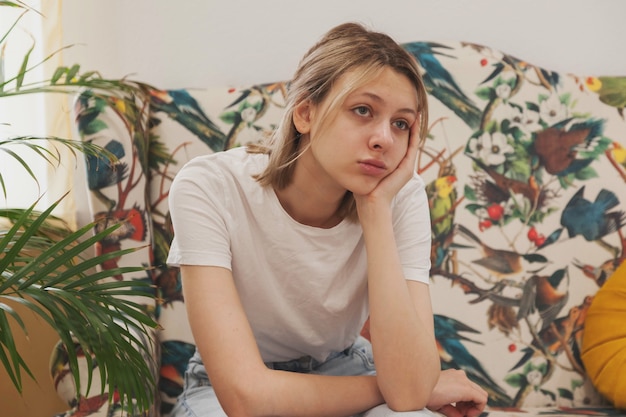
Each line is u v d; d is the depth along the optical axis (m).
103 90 1.80
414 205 1.43
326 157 1.25
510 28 2.12
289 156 1.32
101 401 1.41
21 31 2.03
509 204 1.90
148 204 1.84
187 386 1.54
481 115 1.92
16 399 2.03
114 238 1.77
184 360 1.80
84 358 1.45
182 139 1.88
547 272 1.89
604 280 1.90
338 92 1.23
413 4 2.11
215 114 1.90
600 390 1.80
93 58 2.07
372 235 1.30
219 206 1.33
